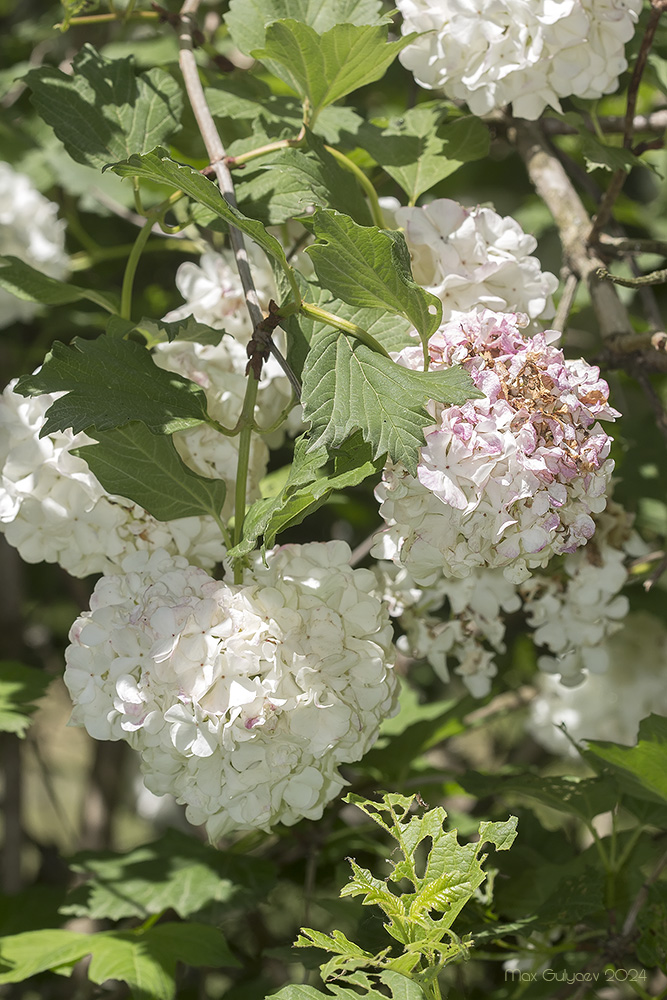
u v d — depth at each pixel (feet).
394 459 2.65
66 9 3.13
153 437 2.81
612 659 3.56
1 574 4.47
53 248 3.65
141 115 3.06
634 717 3.56
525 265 2.87
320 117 3.20
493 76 2.96
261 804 2.73
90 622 2.78
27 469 2.87
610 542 3.12
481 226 2.90
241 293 3.01
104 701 2.76
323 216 2.67
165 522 2.87
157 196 3.71
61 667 5.16
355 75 2.93
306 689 2.71
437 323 2.72
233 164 2.95
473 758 5.49
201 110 2.99
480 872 2.68
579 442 2.71
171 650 2.68
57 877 4.63
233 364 2.99
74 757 7.50
